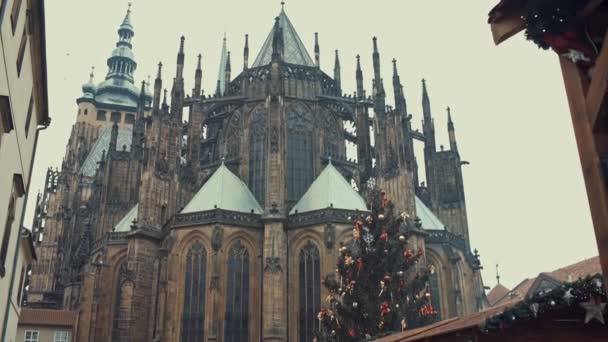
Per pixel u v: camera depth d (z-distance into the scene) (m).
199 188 81.06
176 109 79.81
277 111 73.88
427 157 88.75
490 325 14.16
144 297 69.19
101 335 74.00
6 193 29.48
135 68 179.62
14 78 27.91
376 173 75.00
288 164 82.38
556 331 15.48
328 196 71.38
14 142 29.72
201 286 66.12
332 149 86.69
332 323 48.06
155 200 73.69
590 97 8.28
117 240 78.38
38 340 78.06
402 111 77.12
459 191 86.94
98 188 99.81
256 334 65.25
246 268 67.69
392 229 51.19
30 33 30.50
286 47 94.38
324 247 66.81
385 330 45.44
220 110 88.25
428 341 18.94
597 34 8.90
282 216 67.94
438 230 75.81
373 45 81.62
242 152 82.88
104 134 145.75
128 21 182.88
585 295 12.89
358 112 85.69
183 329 64.56
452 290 73.00
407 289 49.38
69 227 108.81
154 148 75.50
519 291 89.25
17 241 35.94
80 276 89.44
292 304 66.38
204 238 67.50
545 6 9.04
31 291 115.12
